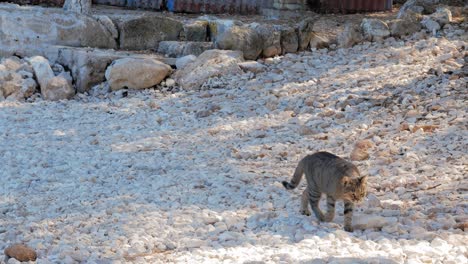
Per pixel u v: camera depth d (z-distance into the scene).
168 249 8.01
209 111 14.49
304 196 8.73
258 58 17.80
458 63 15.82
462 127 12.04
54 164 11.76
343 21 20.34
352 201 7.96
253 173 10.86
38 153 12.36
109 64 17.25
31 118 14.92
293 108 14.40
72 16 18.19
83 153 12.37
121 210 9.34
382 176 10.32
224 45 17.58
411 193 9.53
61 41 18.06
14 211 9.49
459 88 14.09
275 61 17.48
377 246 7.62
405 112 13.24
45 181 10.87
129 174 11.08
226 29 18.20
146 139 13.14
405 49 17.27
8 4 18.94
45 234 8.56
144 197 9.90
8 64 16.95
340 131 12.77
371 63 16.67
